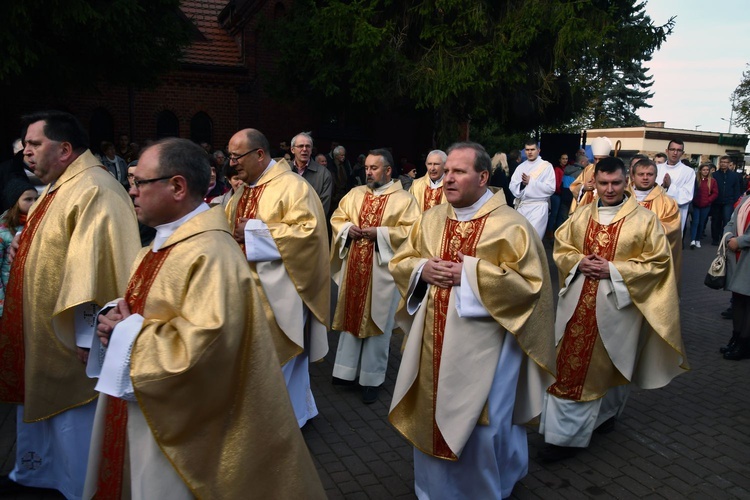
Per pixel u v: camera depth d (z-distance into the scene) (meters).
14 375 3.16
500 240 2.94
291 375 4.06
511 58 10.76
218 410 2.13
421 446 3.05
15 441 4.05
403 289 3.16
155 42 9.61
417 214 5.18
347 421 4.53
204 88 14.58
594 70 13.83
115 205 3.01
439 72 10.96
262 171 4.09
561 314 4.00
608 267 3.79
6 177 5.43
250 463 2.18
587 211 4.12
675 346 3.83
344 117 15.85
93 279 2.83
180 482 2.12
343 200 5.44
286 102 13.46
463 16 10.91
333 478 3.70
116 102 13.54
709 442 4.28
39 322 2.99
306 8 12.10
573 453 4.02
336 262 5.30
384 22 11.59
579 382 3.87
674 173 8.66
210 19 15.62
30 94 12.26
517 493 3.55
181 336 1.99
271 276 3.81
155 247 2.25
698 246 13.91
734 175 14.17
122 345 2.06
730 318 7.75
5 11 7.04
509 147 26.33
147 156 2.17
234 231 3.78
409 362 3.08
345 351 5.10
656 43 12.51
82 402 3.07
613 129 38.31
